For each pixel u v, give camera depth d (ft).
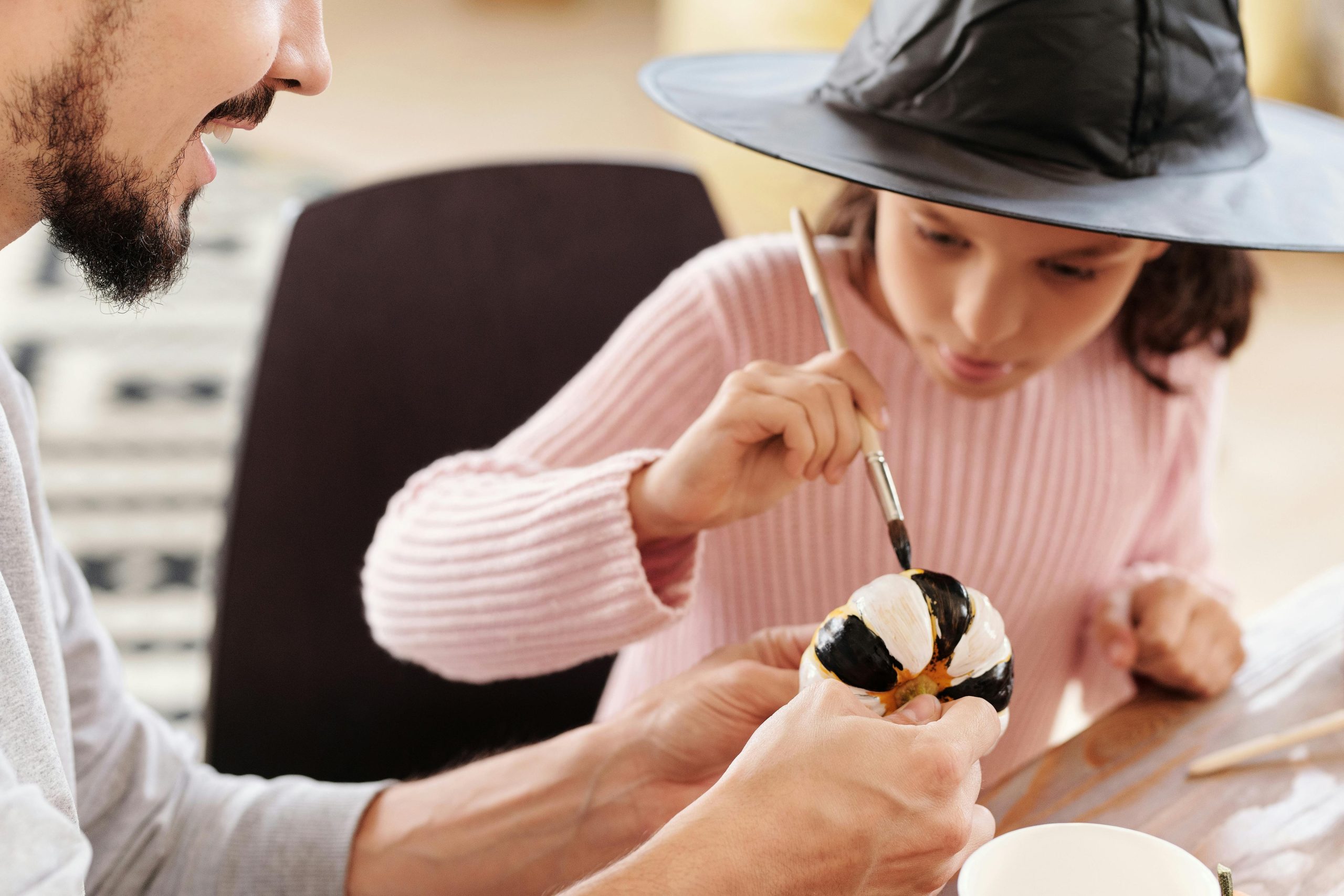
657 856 3.04
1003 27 3.46
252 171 14.51
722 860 3.04
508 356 4.76
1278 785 3.55
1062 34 3.44
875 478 3.56
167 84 3.18
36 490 3.67
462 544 3.96
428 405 4.69
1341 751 3.61
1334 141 3.87
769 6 9.94
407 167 15.12
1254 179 3.59
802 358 4.38
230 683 4.53
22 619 3.46
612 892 3.00
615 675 4.83
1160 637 3.84
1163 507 4.72
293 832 3.79
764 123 3.64
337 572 4.59
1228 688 3.85
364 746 4.65
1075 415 4.44
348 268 4.63
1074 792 3.57
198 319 11.29
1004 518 4.44
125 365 10.54
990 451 4.39
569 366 4.81
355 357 4.61
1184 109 3.52
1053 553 4.52
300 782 3.93
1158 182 3.51
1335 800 3.51
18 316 11.15
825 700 3.17
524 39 20.77
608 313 4.83
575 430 4.29
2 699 3.25
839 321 3.73
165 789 3.86
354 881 3.75
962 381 3.93
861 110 3.66
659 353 4.31
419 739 4.70
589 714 4.87
